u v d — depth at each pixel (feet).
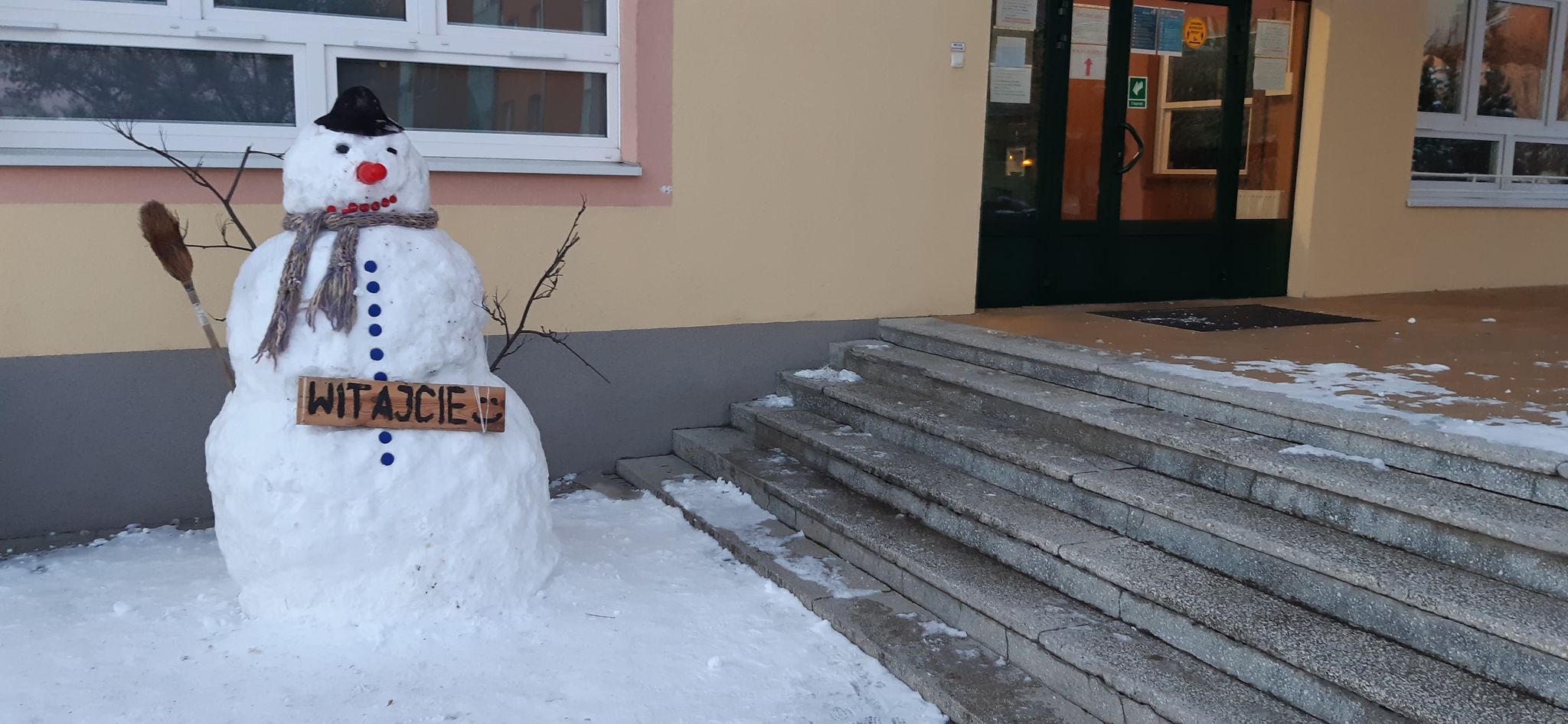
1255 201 23.76
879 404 16.06
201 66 15.24
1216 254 23.52
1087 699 9.93
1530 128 27.30
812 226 18.66
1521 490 9.69
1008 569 12.07
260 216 15.23
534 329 16.94
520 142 17.07
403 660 10.93
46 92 14.51
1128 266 22.66
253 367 10.78
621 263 17.33
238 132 15.40
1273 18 23.02
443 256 11.19
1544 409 11.73
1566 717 7.84
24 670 10.52
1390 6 23.66
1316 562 9.60
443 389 11.19
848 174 18.78
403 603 11.36
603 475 17.71
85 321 14.44
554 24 17.11
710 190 17.78
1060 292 22.04
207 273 14.98
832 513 14.01
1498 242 26.73
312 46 15.67
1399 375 13.83
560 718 10.09
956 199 19.76
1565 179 28.14
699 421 18.47
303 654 10.91
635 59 16.96
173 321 14.90
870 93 18.70
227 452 11.00
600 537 14.57
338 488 10.89
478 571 11.64
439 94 16.60
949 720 10.28
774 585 13.14
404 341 10.82
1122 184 22.29
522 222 16.53
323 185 10.73
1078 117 21.59
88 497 14.82
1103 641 10.25
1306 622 9.48
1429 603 8.75
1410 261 25.44
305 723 9.84
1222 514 10.80
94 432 14.71
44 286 14.16
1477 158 26.81
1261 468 10.96
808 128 18.33
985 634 11.28
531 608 12.05
